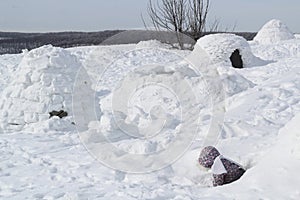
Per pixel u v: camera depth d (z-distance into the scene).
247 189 4.64
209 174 5.67
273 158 5.04
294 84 11.52
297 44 26.64
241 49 18.83
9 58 23.89
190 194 4.79
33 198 4.92
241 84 11.16
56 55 9.35
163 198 4.68
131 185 5.26
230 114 8.80
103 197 4.77
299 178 4.47
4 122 9.15
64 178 5.66
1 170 6.11
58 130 8.67
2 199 4.90
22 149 7.25
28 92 9.15
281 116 8.80
